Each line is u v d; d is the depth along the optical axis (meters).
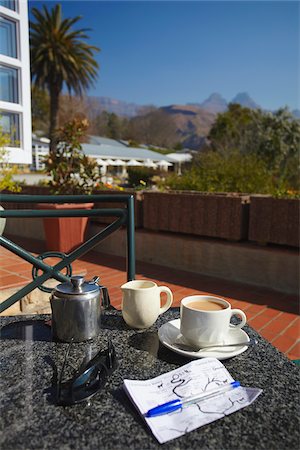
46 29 16.69
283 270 3.11
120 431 0.59
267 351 0.89
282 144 17.22
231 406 0.66
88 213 1.21
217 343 0.87
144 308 0.99
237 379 0.76
